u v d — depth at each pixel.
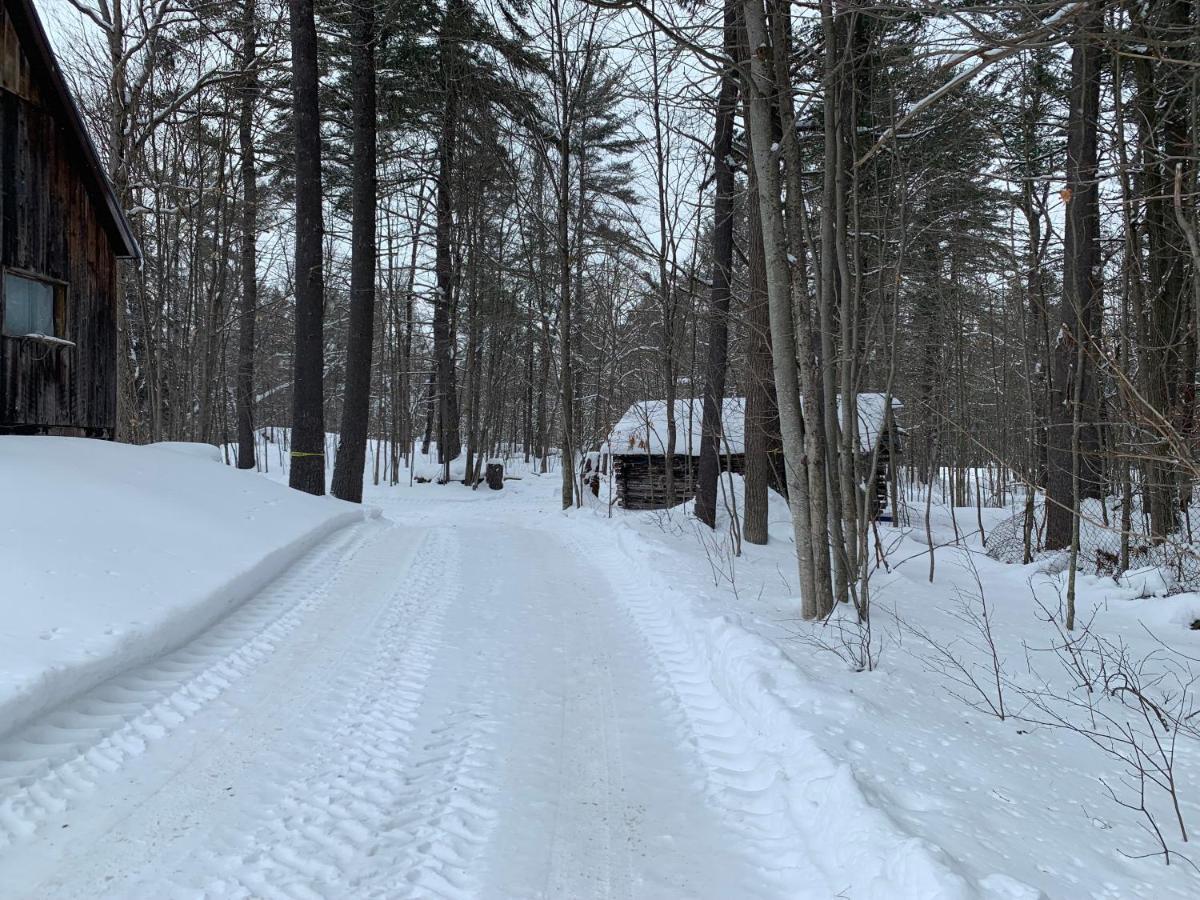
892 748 3.77
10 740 3.64
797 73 7.30
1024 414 18.22
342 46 15.46
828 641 5.75
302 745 3.94
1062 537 10.98
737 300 12.89
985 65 3.43
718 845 3.13
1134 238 7.84
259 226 21.27
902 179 7.61
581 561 10.00
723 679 5.04
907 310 14.44
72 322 10.29
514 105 17.12
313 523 9.85
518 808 3.39
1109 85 9.57
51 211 9.92
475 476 26.56
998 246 12.36
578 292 21.03
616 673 5.31
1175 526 9.42
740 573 9.09
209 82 15.98
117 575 5.55
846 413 6.75
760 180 6.48
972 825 3.01
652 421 18.92
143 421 21.02
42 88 9.74
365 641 5.76
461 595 7.52
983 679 5.28
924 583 9.55
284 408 41.53
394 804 3.39
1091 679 5.43
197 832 3.08
